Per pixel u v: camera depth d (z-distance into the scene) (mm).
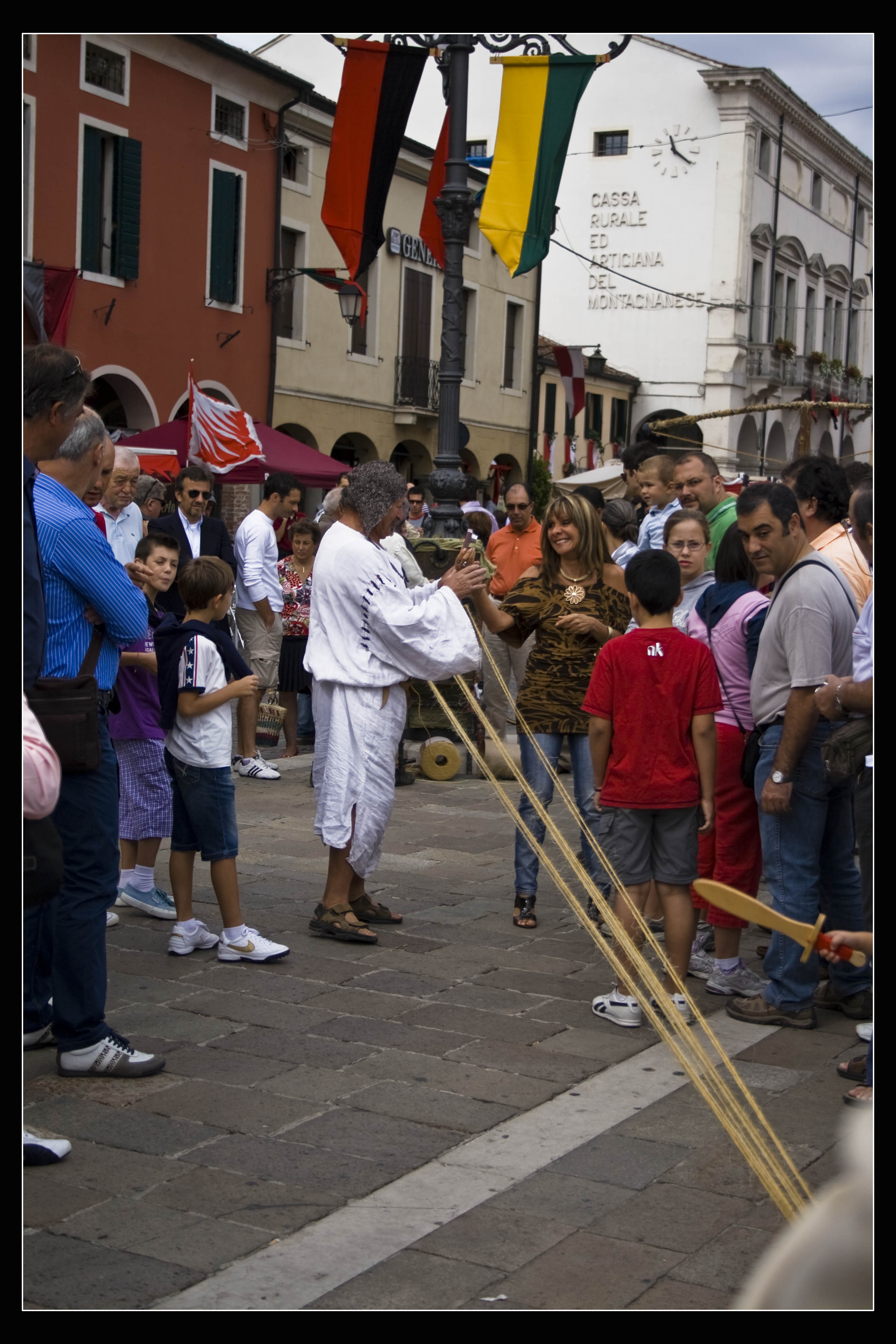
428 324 30359
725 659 5469
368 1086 4270
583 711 5684
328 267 26500
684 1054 4613
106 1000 5008
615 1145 3871
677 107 40844
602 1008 4988
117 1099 4109
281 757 10555
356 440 29078
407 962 5617
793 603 4742
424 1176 3633
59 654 4043
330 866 5945
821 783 4871
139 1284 3006
